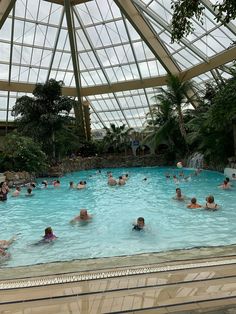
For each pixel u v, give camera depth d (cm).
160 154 2738
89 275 302
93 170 2573
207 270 302
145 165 2741
